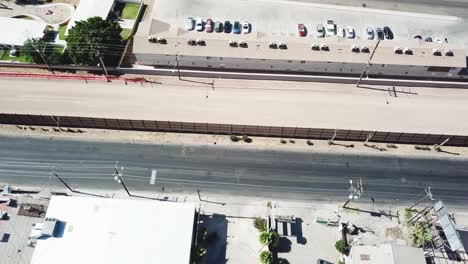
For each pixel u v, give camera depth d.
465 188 79.12
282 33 101.44
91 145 81.94
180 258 66.44
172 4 104.50
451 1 109.69
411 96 90.31
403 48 92.38
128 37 98.31
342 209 76.00
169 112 85.00
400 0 109.38
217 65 93.44
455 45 94.50
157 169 79.50
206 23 100.06
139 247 66.94
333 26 102.00
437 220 74.56
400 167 81.06
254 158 81.31
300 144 83.25
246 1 106.25
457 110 88.38
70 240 66.88
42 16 101.12
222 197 76.62
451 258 71.12
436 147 83.25
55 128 83.75
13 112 83.94
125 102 86.44
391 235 73.62
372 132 81.25
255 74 91.12
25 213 71.81
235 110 85.75
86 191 76.44
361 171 80.31
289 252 71.31
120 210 70.12
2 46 94.62
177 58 91.50
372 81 91.62
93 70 91.81
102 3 100.75
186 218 70.00
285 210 75.56
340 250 70.50
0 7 101.81
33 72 91.25
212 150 82.12
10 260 67.75
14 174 78.00
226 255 70.88
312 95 89.25
